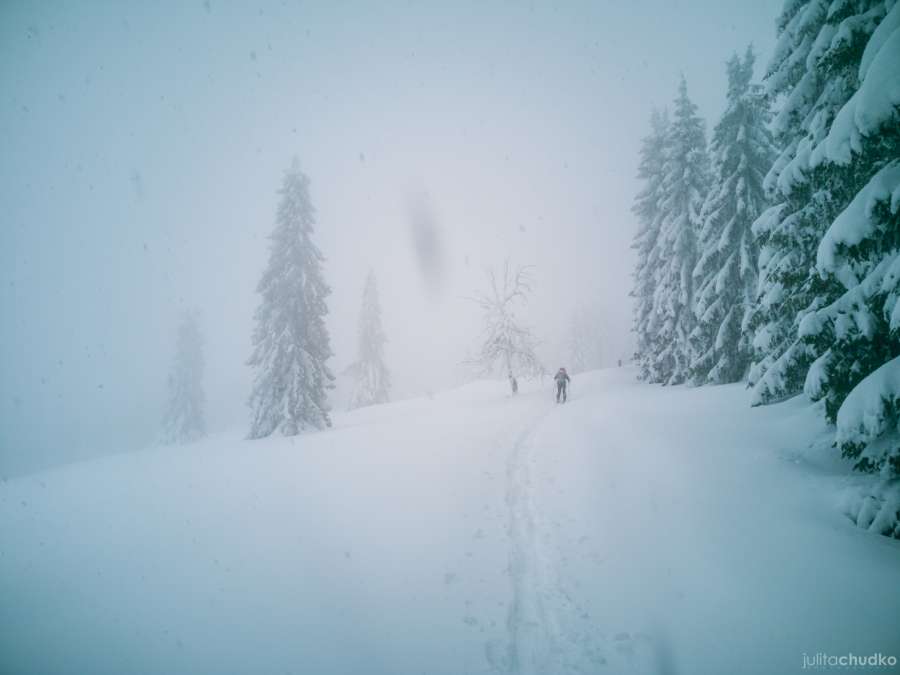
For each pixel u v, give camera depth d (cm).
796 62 888
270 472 1159
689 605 483
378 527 732
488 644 459
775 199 973
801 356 843
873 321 578
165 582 611
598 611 497
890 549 515
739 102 1716
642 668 408
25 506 1136
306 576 600
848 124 547
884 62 502
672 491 750
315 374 2159
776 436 916
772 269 955
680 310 2094
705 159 2211
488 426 1438
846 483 664
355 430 1734
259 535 743
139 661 450
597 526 681
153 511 935
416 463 1062
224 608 538
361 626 491
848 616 427
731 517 641
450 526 720
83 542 791
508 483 891
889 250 575
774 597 471
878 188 543
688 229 2084
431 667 428
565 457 1009
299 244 2262
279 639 475
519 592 547
